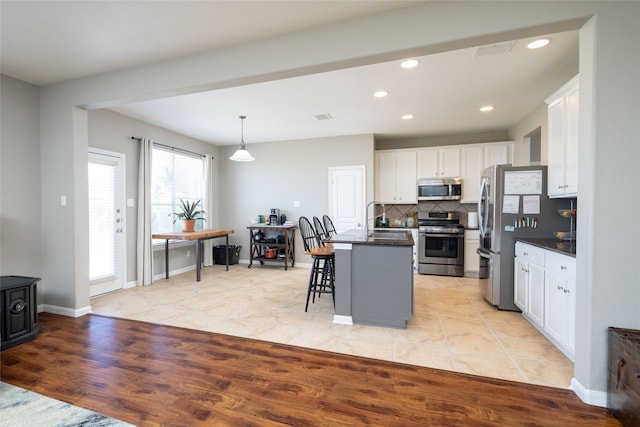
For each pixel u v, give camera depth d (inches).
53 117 130.0
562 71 120.0
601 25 68.8
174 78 109.3
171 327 118.0
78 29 91.1
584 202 72.5
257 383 80.0
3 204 120.8
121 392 76.1
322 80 128.0
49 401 72.4
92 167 158.2
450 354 95.8
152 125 194.9
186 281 192.5
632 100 68.1
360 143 223.1
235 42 99.7
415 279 195.3
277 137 232.5
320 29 91.3
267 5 80.9
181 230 218.4
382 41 85.4
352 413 68.2
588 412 68.2
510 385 78.9
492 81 129.3
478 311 135.0
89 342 104.7
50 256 132.2
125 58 109.2
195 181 235.5
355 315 120.6
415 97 147.7
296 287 177.6
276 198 245.4
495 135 213.9
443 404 71.2
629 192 68.5
